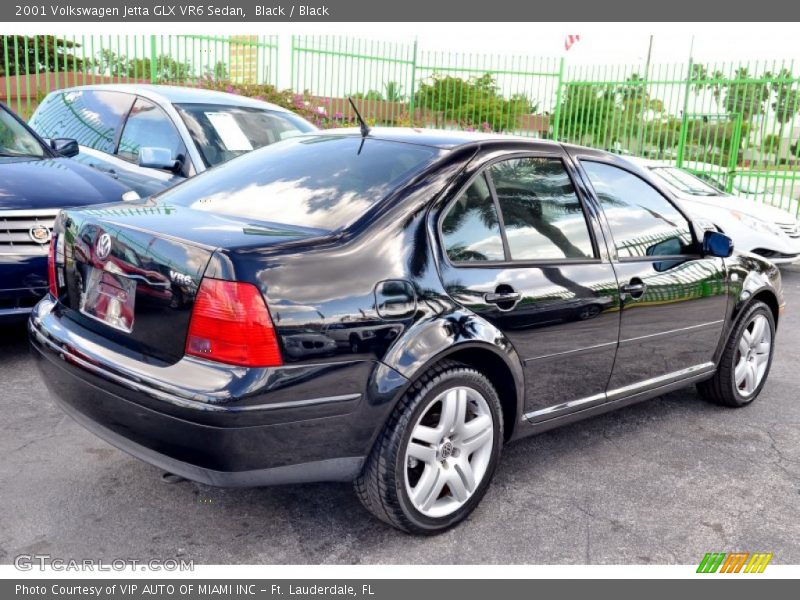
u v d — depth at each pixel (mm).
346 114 14961
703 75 14477
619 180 3850
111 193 4855
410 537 2988
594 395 3646
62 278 3047
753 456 4016
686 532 3174
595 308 3432
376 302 2656
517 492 3430
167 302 2529
